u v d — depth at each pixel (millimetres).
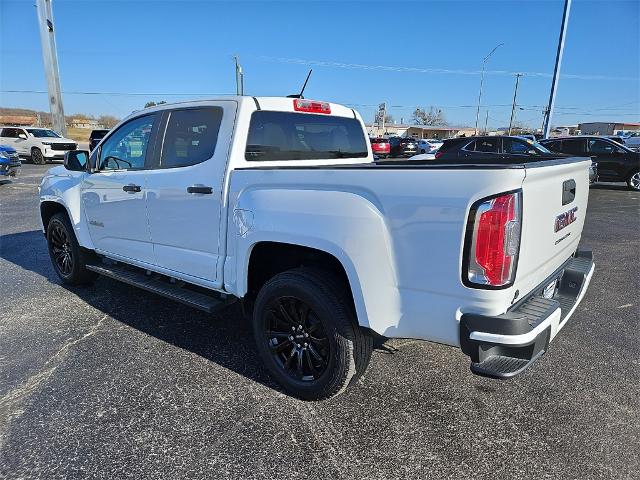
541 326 2283
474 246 2215
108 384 3295
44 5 23266
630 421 2863
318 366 3025
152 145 3891
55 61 24422
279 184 2934
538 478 2402
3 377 3391
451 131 88750
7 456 2568
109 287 5402
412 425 2836
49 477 2416
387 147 26531
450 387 3252
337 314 2812
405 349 3812
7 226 9180
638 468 2463
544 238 2600
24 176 18438
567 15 16188
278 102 3602
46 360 3637
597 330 4207
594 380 3346
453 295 2328
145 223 3967
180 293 3777
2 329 4215
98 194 4461
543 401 3084
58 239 5344
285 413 2961
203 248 3504
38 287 5395
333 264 2988
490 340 2219
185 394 3172
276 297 3074
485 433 2760
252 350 3818
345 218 2609
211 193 3338
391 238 2467
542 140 16906
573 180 3033
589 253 3596
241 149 3303
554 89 17078
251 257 3240
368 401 3090
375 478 2414
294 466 2498
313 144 4027
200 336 4074
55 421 2875
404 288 2473
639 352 3775
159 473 2447
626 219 10094
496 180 2162
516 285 2309
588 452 2590
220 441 2695
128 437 2729
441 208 2287
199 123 3523
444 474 2436
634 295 5148
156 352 3773
